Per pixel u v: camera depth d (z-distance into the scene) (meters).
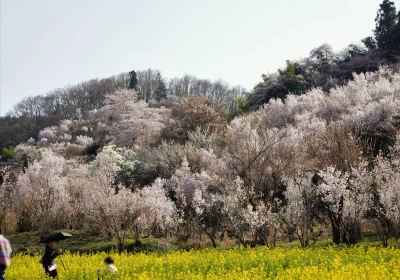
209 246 23.94
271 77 70.62
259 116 42.91
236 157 27.14
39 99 127.06
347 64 62.47
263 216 21.98
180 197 27.72
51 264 13.69
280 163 26.62
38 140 97.31
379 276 11.99
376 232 23.19
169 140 46.19
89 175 36.62
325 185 20.81
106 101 69.44
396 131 30.14
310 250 17.41
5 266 10.39
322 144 27.69
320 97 44.66
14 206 30.73
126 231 25.91
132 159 40.50
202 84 127.56
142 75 132.50
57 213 28.98
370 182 20.97
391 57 58.53
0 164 62.84
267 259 15.40
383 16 62.97
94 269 14.99
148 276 13.75
